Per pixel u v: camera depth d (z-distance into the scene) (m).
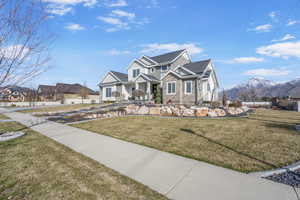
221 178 3.13
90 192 2.73
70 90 46.91
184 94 17.61
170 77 18.44
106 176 3.29
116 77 23.84
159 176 3.27
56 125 9.60
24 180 3.16
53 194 2.69
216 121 9.59
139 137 6.38
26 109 22.00
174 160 4.06
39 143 5.77
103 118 11.62
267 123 8.87
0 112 18.31
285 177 3.15
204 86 18.44
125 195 2.63
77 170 3.58
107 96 25.36
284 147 4.87
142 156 4.38
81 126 9.12
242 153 4.45
